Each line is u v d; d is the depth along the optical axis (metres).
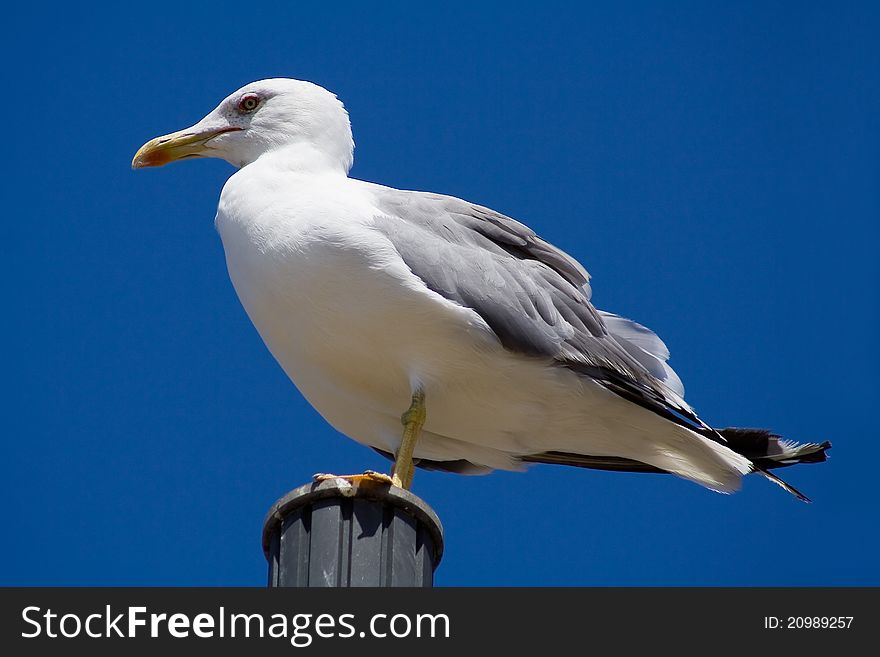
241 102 13.23
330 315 11.49
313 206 11.70
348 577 9.41
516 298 11.71
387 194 12.16
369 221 11.63
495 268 11.80
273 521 9.77
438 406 11.98
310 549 9.50
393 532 9.59
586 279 12.48
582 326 12.05
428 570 9.71
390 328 11.46
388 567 9.48
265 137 13.08
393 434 12.40
